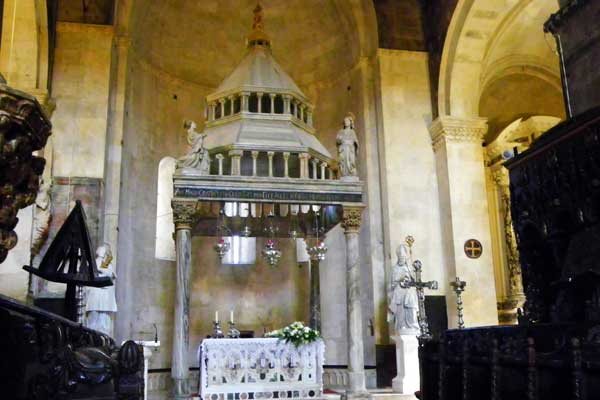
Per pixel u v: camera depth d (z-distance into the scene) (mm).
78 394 3602
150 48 19406
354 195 14273
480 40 18016
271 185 13812
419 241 17828
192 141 13844
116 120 16688
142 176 18641
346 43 20594
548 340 5391
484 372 6074
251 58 15977
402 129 18547
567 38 9344
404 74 18969
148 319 18188
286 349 13422
